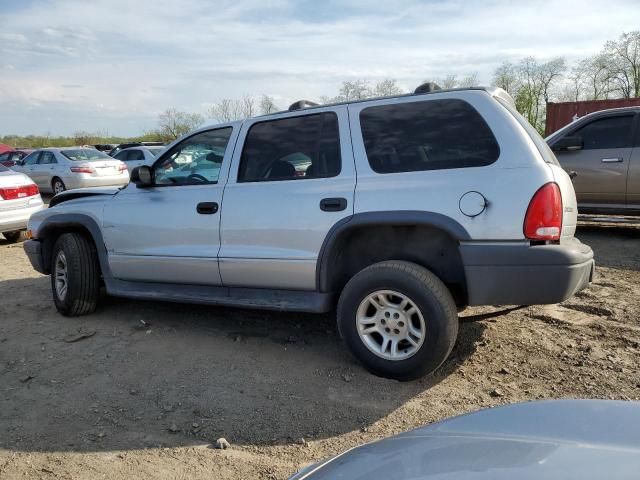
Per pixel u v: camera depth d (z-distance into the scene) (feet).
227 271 13.57
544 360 12.52
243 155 13.83
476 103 11.46
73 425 10.50
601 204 26.63
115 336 14.80
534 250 10.55
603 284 18.48
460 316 13.99
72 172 48.73
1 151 92.48
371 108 12.50
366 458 5.48
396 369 11.49
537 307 16.14
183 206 14.23
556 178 10.85
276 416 10.61
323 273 12.39
